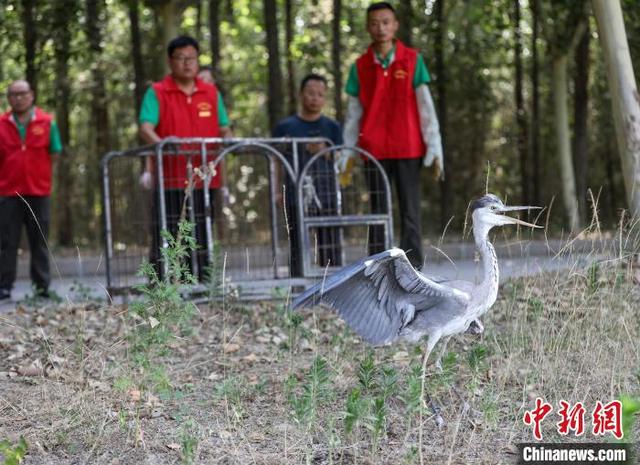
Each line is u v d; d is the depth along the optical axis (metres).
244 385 6.84
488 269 6.03
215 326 8.61
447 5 18.72
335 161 9.91
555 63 18.67
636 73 15.66
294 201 10.00
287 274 10.67
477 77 19.52
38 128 10.82
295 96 18.80
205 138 9.50
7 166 10.73
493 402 5.96
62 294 11.31
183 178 9.73
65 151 19.56
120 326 8.48
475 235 6.11
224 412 6.32
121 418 5.74
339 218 9.62
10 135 10.75
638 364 6.74
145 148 9.70
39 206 10.92
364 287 5.84
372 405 5.83
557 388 6.57
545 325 7.68
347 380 6.89
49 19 15.11
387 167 10.11
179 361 7.55
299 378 6.98
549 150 22.30
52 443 5.69
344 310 5.86
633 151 10.10
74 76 19.77
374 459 5.39
